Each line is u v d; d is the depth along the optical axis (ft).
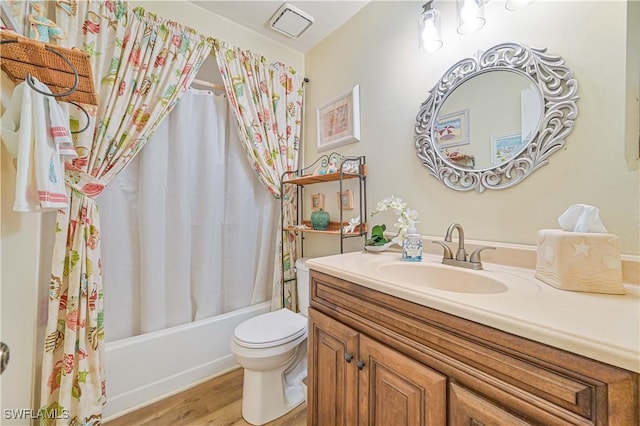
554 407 1.61
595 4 2.81
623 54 2.64
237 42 6.08
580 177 2.88
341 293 3.21
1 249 2.49
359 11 5.63
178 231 5.44
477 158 3.72
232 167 6.18
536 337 1.69
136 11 4.75
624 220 2.62
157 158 5.22
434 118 4.21
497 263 3.44
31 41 2.45
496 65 3.51
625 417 1.38
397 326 2.55
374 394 2.70
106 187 4.77
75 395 3.78
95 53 4.34
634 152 2.16
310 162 6.99
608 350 1.44
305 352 5.32
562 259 2.44
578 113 2.89
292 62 7.05
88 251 4.02
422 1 4.46
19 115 2.55
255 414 4.27
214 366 5.57
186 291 5.56
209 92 5.88
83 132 4.09
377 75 5.20
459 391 2.05
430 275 3.54
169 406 4.68
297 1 5.41
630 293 2.27
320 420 3.41
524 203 3.29
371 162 5.31
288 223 6.77
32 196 2.52
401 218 4.16
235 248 6.23
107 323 4.79
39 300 3.88
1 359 1.80
